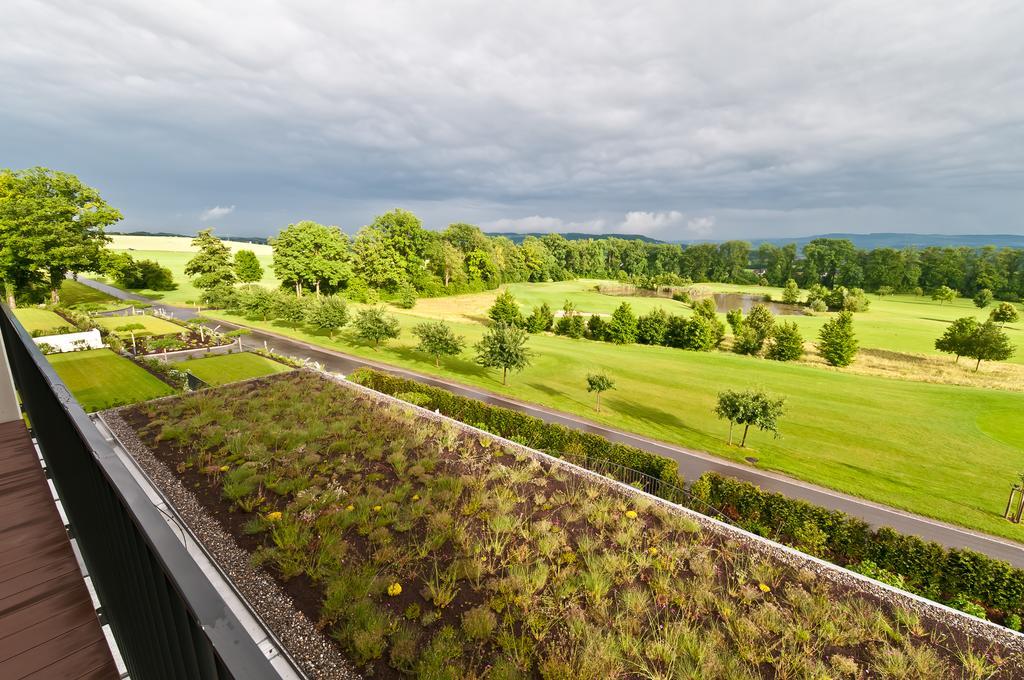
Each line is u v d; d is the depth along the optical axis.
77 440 2.93
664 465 16.50
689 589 9.47
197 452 13.52
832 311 87.44
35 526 4.43
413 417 16.83
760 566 10.39
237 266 80.06
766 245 145.25
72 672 2.96
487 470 13.55
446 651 7.41
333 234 71.25
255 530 10.03
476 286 92.94
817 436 25.44
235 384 19.52
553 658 7.46
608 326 55.06
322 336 44.62
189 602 1.29
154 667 2.58
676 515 11.91
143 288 72.56
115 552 2.72
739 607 9.23
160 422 15.34
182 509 10.88
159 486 11.80
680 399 31.00
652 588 9.47
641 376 36.22
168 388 25.14
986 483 20.56
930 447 24.62
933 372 43.12
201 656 1.82
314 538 9.84
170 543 1.57
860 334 61.16
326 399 17.88
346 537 10.06
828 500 18.14
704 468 20.38
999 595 11.97
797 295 98.44
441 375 33.25
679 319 52.78
